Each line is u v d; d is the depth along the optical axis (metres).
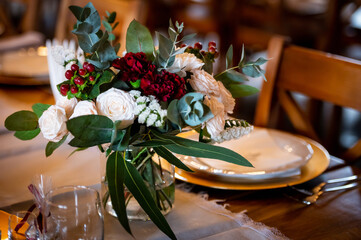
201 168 1.00
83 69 0.72
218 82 0.82
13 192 0.92
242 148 1.11
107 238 0.79
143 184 0.74
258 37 3.12
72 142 0.68
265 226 0.85
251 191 0.97
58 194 0.66
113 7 1.96
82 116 0.67
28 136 0.78
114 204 0.69
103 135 0.70
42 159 1.06
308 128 1.52
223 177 0.99
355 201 0.95
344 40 3.44
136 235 0.80
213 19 3.29
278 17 3.19
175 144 0.74
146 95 0.74
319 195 0.97
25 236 0.69
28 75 1.47
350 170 1.09
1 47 1.71
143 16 1.87
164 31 3.51
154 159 0.82
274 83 1.54
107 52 0.73
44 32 3.13
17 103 1.33
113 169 0.72
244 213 0.90
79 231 0.66
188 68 0.80
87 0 2.08
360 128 3.12
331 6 3.28
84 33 0.72
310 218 0.88
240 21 3.30
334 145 2.63
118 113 0.70
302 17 3.30
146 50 0.82
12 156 1.07
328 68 1.40
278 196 0.96
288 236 0.82
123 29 1.88
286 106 1.54
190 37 0.74
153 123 0.72
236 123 0.82
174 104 0.69
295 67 1.49
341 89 1.36
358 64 1.33
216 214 0.88
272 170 0.99
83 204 0.65
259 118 1.57
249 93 0.90
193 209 0.90
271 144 1.13
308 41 3.34
